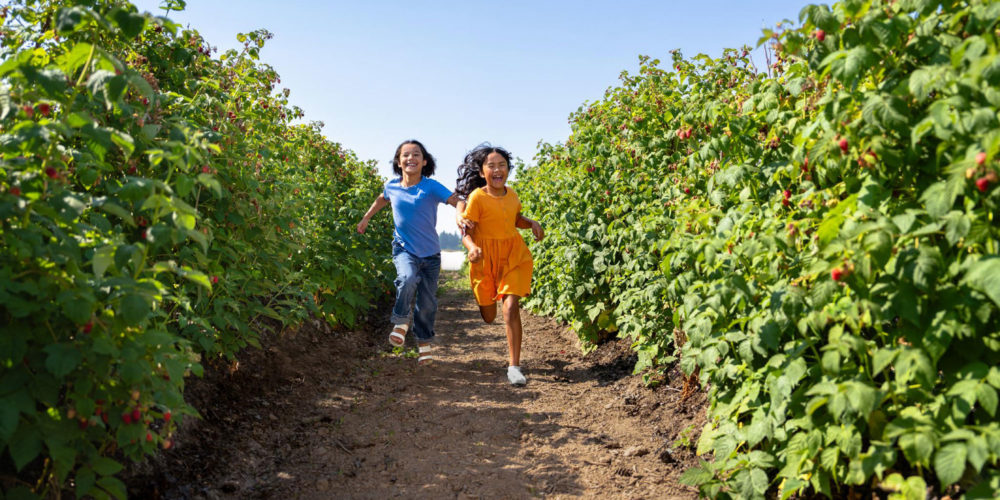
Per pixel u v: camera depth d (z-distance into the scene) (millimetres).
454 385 4613
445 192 4859
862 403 1864
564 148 7512
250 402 3809
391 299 8938
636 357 5055
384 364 5191
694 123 3836
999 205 1714
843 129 2148
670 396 4000
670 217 4297
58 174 2018
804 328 2213
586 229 5906
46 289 1897
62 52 2580
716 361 2762
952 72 1799
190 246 3389
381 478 2961
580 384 4684
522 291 4688
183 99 3705
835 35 2154
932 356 1823
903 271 1886
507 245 4668
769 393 2549
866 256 1875
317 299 6000
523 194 9516
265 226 4289
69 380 1987
